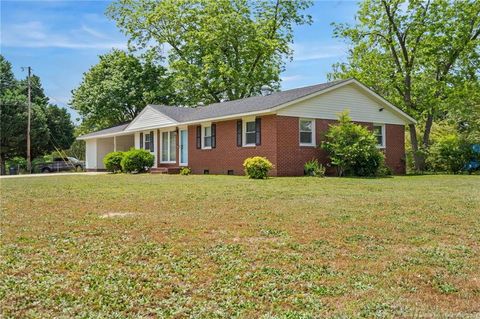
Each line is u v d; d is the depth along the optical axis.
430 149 23.56
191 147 22.77
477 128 28.20
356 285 3.74
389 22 25.81
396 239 5.53
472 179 16.47
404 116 22.72
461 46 24.30
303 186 12.88
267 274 4.06
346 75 28.00
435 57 24.66
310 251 4.93
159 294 3.53
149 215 7.46
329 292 3.57
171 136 24.42
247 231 6.02
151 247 5.11
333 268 4.25
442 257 4.66
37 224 6.65
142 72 36.03
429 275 4.02
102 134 29.59
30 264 4.41
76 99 38.25
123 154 24.69
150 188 12.56
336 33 27.83
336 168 19.36
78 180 16.86
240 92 33.72
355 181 14.92
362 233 5.88
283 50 34.38
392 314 3.09
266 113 18.08
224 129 20.61
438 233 5.89
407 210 7.90
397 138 22.52
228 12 32.12
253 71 33.53
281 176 17.73
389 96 26.84
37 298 3.44
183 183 14.26
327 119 19.52
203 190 11.76
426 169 24.38
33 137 36.44
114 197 10.26
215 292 3.58
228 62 33.03
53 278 3.94
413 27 25.08
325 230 6.07
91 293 3.54
